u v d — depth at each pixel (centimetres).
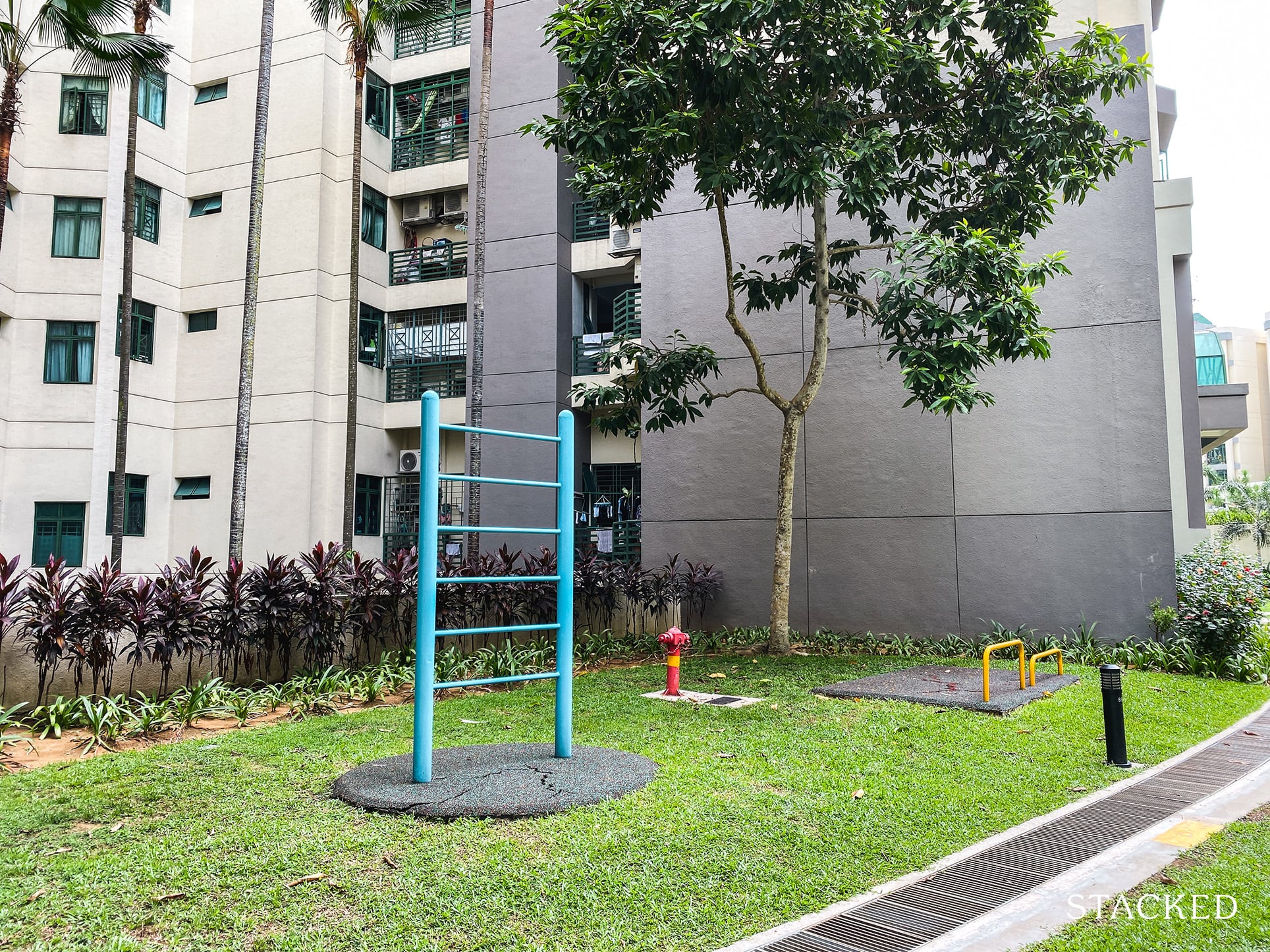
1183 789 528
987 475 1182
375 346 2159
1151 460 1098
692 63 865
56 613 695
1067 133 998
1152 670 1019
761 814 460
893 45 895
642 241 1427
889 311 981
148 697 746
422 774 512
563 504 602
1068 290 1162
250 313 1397
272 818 457
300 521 1975
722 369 1355
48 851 409
